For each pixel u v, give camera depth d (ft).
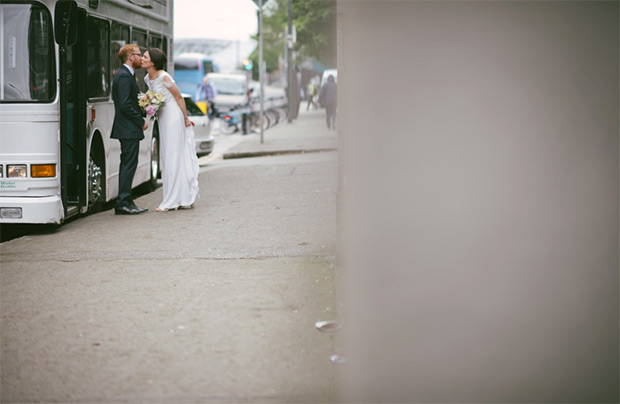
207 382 15.81
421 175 12.50
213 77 147.84
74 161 35.27
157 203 41.52
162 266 25.71
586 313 12.57
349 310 12.88
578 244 12.47
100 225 33.88
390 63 12.44
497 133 12.37
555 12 12.24
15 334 18.98
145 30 46.75
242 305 21.03
